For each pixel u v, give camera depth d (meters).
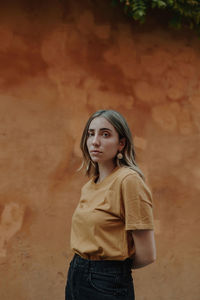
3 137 3.13
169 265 3.48
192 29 3.82
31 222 3.13
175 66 3.74
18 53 3.23
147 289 3.39
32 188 3.17
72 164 3.31
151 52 3.67
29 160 3.18
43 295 3.11
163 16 3.74
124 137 1.89
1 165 3.10
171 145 3.64
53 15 3.37
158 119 3.62
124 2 3.54
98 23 3.51
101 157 1.84
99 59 3.49
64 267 3.19
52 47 3.34
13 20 3.24
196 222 3.62
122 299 1.72
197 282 3.54
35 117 3.24
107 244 1.70
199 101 3.79
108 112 1.87
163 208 3.53
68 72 3.37
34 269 3.10
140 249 1.71
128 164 1.87
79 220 1.80
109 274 1.70
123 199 1.70
